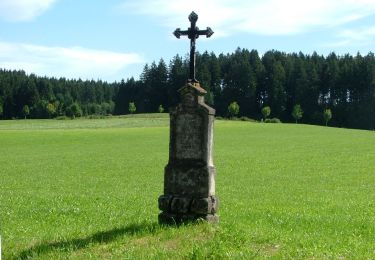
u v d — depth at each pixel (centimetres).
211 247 1021
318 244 1162
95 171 4109
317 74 15850
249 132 9581
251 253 1004
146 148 6612
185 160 1324
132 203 2020
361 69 15362
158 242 1097
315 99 15575
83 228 1347
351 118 15000
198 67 16488
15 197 2228
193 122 1318
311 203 2286
